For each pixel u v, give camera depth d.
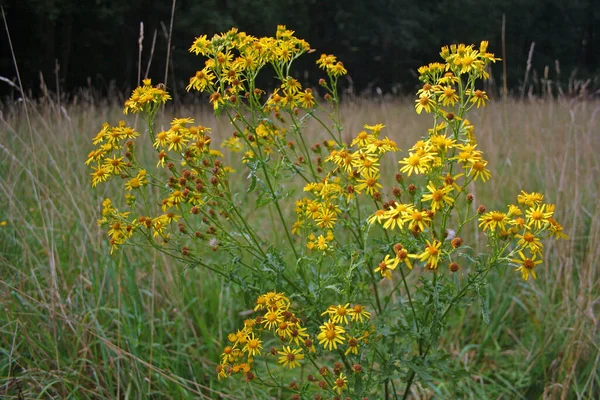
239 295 2.02
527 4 20.53
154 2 12.52
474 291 1.79
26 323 2.56
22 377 2.31
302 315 2.33
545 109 4.95
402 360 1.79
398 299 2.09
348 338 1.80
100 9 11.66
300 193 4.70
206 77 1.88
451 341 3.03
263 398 2.55
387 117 5.85
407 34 17.34
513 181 3.91
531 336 2.95
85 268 3.00
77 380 2.38
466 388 2.58
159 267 3.12
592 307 2.83
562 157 3.91
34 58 11.73
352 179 1.94
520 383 2.69
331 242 1.89
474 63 1.69
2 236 3.18
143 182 1.96
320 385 1.81
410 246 1.66
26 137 3.99
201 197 1.96
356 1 17.59
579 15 23.11
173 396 2.45
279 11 14.49
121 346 2.67
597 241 2.97
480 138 4.37
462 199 3.56
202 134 1.92
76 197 3.39
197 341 2.87
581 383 2.52
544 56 21.69
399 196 1.66
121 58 13.41
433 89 1.72
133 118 5.93
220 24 12.36
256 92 2.00
